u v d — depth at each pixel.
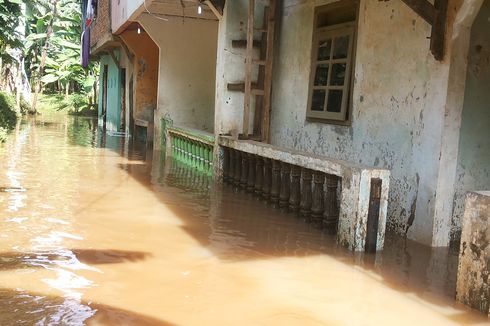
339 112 8.36
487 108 6.49
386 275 5.27
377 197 6.00
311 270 5.33
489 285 4.30
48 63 36.75
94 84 34.53
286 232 6.78
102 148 15.32
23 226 6.45
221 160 10.29
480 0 5.91
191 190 9.37
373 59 7.60
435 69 6.40
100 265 5.18
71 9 37.12
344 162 6.55
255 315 4.18
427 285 5.02
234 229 6.80
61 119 27.39
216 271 5.16
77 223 6.71
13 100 26.66
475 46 6.30
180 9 14.42
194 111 15.84
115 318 4.01
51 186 9.08
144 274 4.98
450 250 6.29
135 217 7.17
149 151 15.12
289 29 10.02
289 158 7.64
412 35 6.80
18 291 4.45
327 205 6.86
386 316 4.28
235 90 10.28
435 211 6.37
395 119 7.12
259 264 5.44
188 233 6.49
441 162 6.32
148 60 17.88
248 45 9.65
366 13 7.76
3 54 23.12
